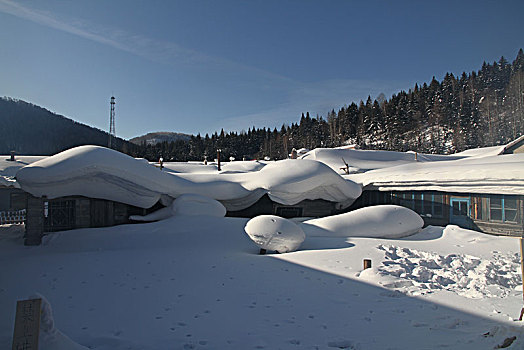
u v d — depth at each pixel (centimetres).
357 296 695
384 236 1379
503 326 517
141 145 11694
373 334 518
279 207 1764
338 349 472
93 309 637
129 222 1512
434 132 8756
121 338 507
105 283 809
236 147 11125
